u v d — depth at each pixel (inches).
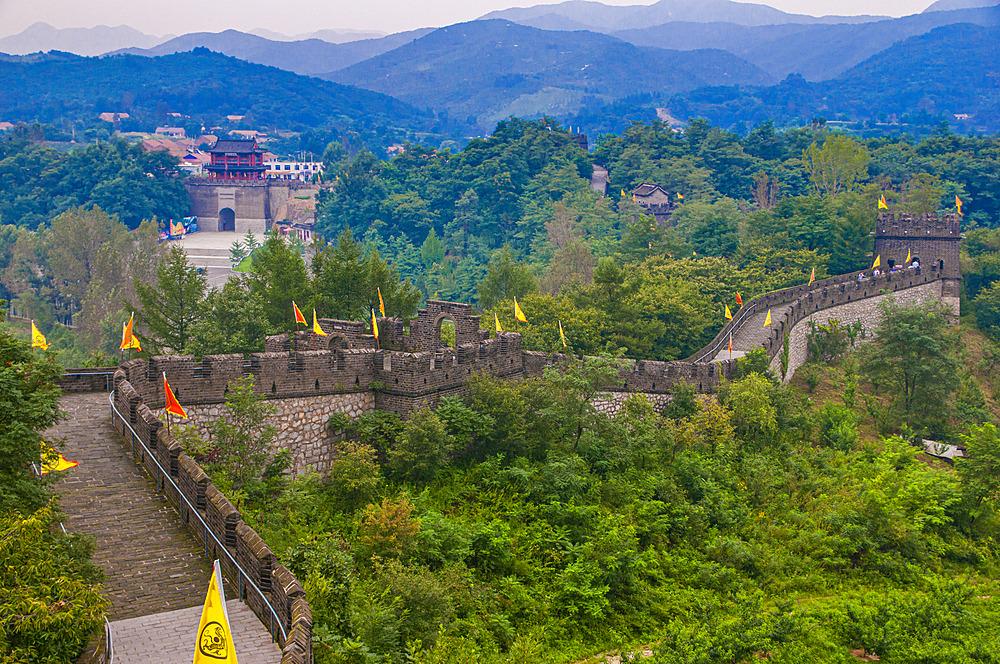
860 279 3535.9
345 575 1231.5
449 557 1525.6
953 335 3472.0
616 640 1512.1
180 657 900.0
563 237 6117.1
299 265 2556.6
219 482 1440.7
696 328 3063.5
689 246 4473.4
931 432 2847.0
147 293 2491.4
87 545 970.7
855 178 6451.8
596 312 2842.0
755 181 7613.2
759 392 2343.8
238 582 1040.2
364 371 1815.9
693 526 1909.4
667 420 2226.9
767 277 3816.4
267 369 1656.0
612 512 1857.8
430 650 1205.7
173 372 1568.7
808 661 1517.0
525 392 1989.4
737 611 1590.8
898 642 1582.2
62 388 1557.6
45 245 6387.8
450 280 6333.7
